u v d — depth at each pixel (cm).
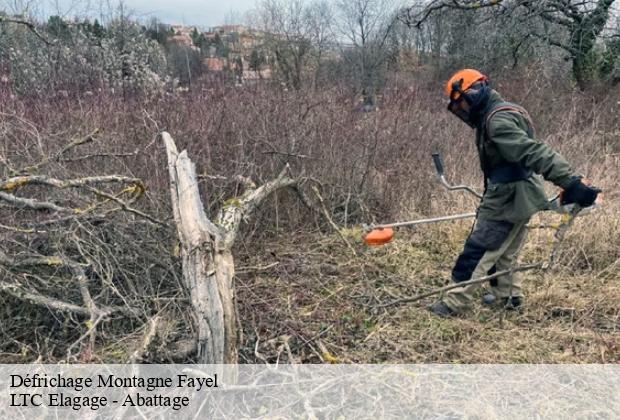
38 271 332
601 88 1008
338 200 518
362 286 376
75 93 554
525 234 323
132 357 238
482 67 1124
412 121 611
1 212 352
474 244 317
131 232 353
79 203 360
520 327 315
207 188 451
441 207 508
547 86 885
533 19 1055
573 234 420
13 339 291
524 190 296
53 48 679
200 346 234
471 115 305
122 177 322
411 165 548
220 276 240
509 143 281
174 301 309
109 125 467
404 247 445
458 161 582
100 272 315
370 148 537
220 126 481
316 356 285
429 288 374
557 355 281
